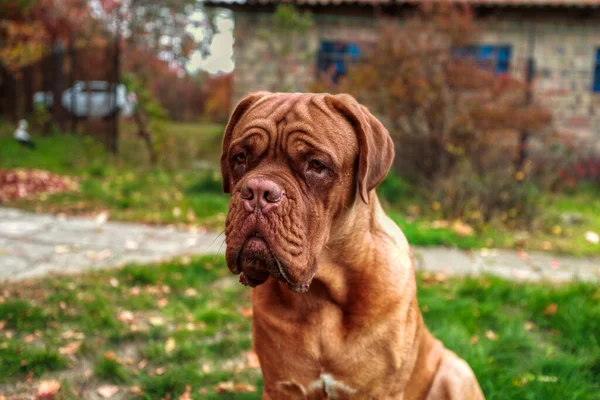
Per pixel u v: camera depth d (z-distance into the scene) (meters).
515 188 8.23
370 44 10.77
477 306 4.57
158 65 24.30
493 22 12.54
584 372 3.57
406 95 9.36
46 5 12.89
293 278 1.92
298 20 11.93
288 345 2.31
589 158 12.47
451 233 7.16
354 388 2.30
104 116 14.57
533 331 4.39
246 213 1.90
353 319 2.25
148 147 12.33
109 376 3.52
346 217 2.16
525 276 5.80
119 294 4.77
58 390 3.34
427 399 2.62
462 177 8.35
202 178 9.99
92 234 6.72
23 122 12.70
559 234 7.82
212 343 4.04
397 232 2.54
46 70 16.66
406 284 2.33
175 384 3.41
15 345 3.72
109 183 9.67
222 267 5.54
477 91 9.45
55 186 9.17
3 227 6.80
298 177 2.01
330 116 2.08
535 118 9.45
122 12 16.98
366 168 2.08
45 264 5.50
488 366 3.56
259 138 2.04
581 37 12.58
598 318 4.24
